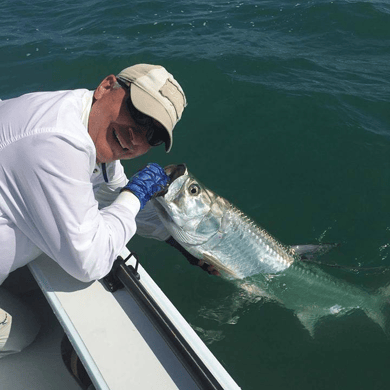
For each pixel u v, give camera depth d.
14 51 3.06
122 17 3.47
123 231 0.87
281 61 2.79
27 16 3.72
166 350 0.77
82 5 3.83
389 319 1.49
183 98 0.84
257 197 1.94
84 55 2.90
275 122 2.30
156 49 2.90
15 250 0.81
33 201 0.74
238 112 2.36
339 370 1.33
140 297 0.83
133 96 0.78
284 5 3.56
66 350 0.95
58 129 0.72
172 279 1.59
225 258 1.44
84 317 0.82
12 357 1.02
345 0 3.50
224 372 0.75
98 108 0.80
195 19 3.38
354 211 1.89
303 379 1.30
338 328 1.47
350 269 1.57
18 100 0.79
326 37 3.14
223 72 2.62
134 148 0.84
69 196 0.74
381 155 2.11
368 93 2.52
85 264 0.80
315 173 2.05
